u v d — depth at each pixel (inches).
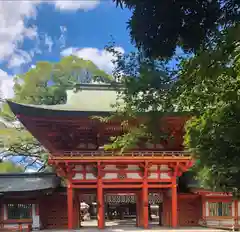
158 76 280.4
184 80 277.3
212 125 306.3
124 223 1590.8
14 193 1227.9
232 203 1267.2
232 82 271.6
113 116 365.4
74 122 1156.5
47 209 1284.4
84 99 1300.4
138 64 288.5
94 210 2380.7
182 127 1009.5
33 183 1298.0
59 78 1913.1
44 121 1149.7
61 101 1898.4
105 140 1219.2
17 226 1223.5
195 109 325.4
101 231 1075.3
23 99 1888.5
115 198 1504.7
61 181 1321.4
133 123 360.5
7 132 1772.9
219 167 335.9
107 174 1181.7
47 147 1375.5
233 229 1211.2
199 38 244.1
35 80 1866.4
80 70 1936.5
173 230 1095.6
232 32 207.9
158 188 1274.6
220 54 219.0
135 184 1195.3
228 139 290.2
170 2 231.1
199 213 1306.6
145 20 244.2
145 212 1167.0
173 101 306.3
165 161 1165.7
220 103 290.5
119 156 1144.8
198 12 232.2
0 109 1849.2
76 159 1133.1
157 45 259.9
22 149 1872.5
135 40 258.8
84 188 1211.2
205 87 287.9
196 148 347.6
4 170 1934.1
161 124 351.3
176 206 1190.9
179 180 1401.3
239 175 347.9
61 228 1252.5
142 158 1150.3
